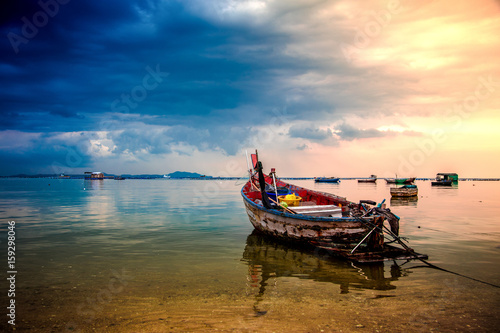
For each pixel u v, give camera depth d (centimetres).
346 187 7450
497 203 3117
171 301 720
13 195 4356
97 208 2725
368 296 747
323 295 756
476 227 1695
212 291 785
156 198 3900
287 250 1224
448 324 607
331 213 1268
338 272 938
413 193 3912
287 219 1232
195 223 1902
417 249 1206
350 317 636
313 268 982
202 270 968
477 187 7419
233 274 927
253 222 1593
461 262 1030
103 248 1262
